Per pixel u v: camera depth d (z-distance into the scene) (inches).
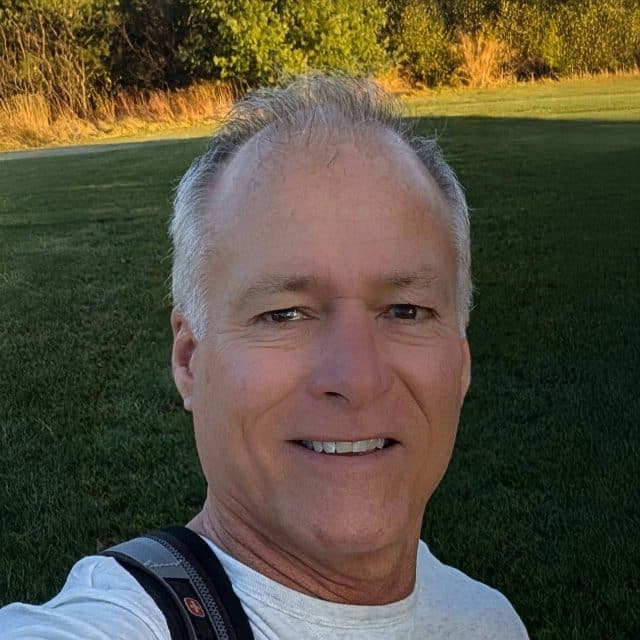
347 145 15.7
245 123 16.7
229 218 15.8
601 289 80.1
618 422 56.8
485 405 59.6
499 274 84.9
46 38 226.4
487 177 126.8
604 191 116.0
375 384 14.9
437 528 46.2
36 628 13.3
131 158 161.6
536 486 50.1
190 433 57.2
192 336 17.4
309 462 15.2
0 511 48.3
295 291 15.0
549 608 40.7
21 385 64.2
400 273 15.3
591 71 272.8
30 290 85.9
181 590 14.5
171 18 239.8
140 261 94.7
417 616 18.0
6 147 200.1
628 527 46.0
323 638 15.8
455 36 273.9
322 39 231.1
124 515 48.1
